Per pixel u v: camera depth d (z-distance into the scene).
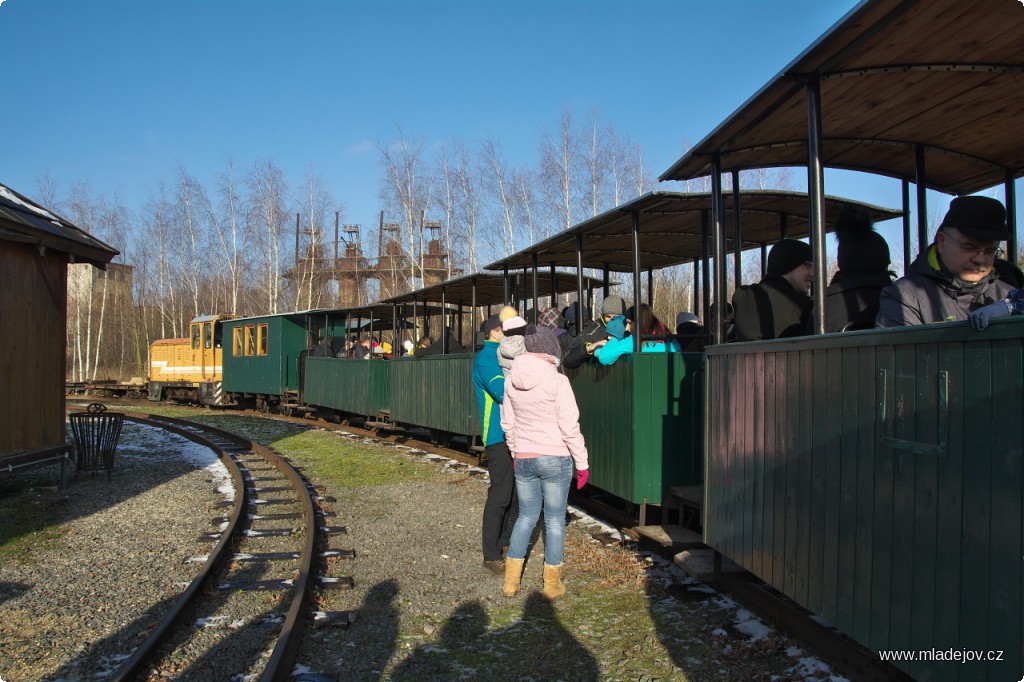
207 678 3.81
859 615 3.08
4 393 8.23
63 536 6.84
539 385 4.88
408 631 4.42
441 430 12.13
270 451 12.17
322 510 7.89
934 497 2.62
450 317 17.64
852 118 4.27
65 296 9.42
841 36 3.17
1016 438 2.26
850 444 3.16
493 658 3.99
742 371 4.31
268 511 7.95
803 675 3.57
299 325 21.70
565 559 5.80
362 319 20.34
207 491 9.16
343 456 12.16
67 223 9.76
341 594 5.14
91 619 4.71
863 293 3.90
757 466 4.09
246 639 4.34
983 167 5.20
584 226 6.96
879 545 2.94
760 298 4.53
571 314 9.30
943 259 3.20
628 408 6.15
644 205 6.07
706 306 6.44
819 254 3.57
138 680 3.77
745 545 4.24
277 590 5.25
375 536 6.76
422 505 8.07
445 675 3.80
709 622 4.36
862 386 3.07
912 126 4.44
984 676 2.37
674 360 6.10
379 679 3.77
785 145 4.80
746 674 3.64
